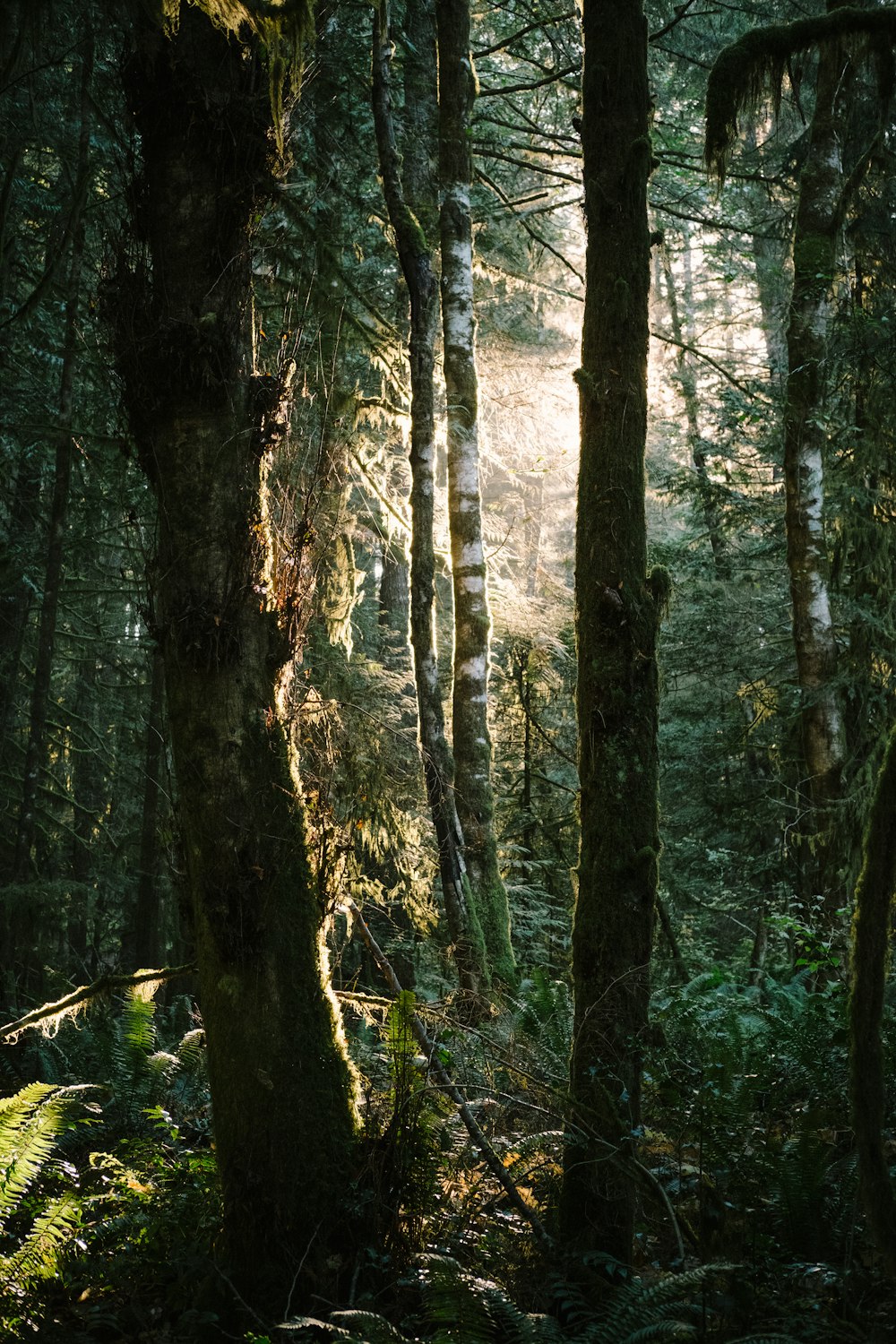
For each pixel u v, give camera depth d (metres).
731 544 16.03
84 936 19.53
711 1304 3.98
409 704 12.22
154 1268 4.68
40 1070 7.96
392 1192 4.47
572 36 12.41
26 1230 5.05
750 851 14.77
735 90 9.06
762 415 13.02
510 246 13.88
